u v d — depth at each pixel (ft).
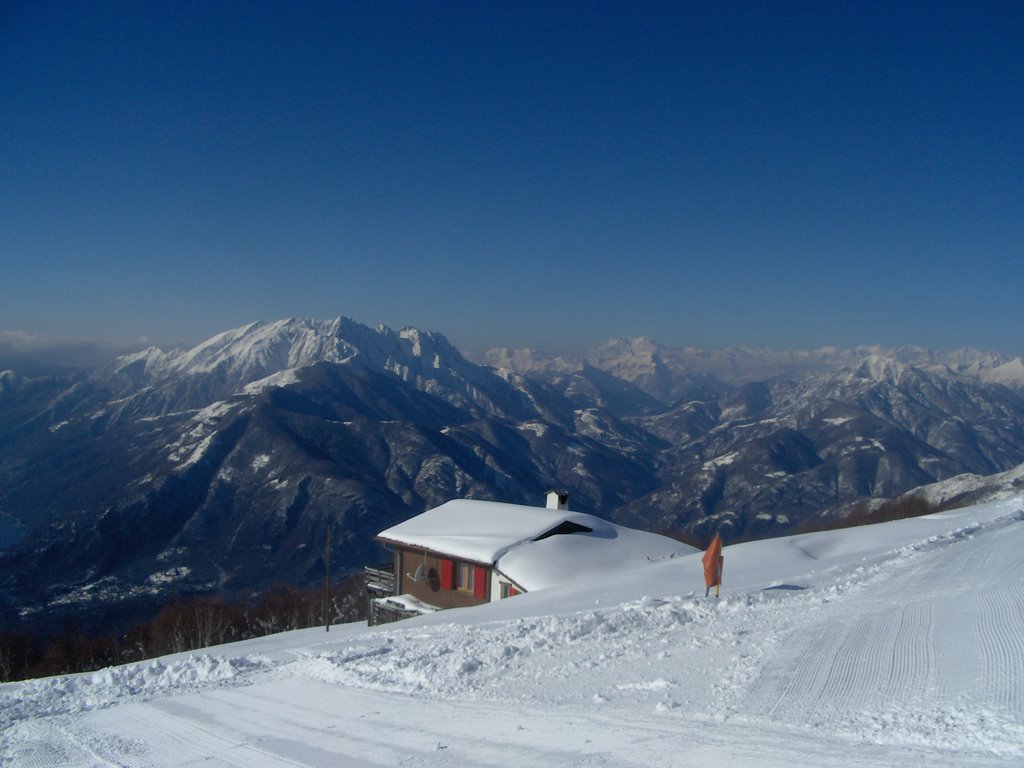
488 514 120.78
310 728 30.91
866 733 20.77
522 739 25.22
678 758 21.07
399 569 117.08
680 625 42.06
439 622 68.54
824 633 33.50
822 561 75.00
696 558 93.56
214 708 36.55
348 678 40.11
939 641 28.99
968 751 18.26
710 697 26.66
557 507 127.03
